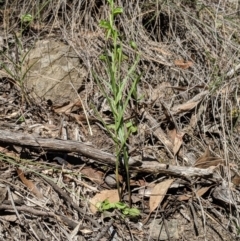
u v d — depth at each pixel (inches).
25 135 26.9
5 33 34.7
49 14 36.2
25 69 31.8
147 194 27.8
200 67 34.8
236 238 27.3
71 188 27.3
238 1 40.6
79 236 25.8
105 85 31.9
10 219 25.2
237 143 31.4
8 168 27.2
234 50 36.2
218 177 28.6
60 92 31.4
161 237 26.8
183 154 30.3
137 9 36.0
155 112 31.7
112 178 27.8
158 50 35.0
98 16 35.7
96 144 29.6
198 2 38.9
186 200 28.1
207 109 32.4
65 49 32.9
